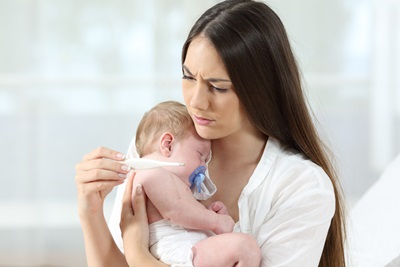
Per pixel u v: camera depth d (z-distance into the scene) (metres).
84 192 1.51
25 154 3.96
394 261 1.93
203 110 1.46
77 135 3.97
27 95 3.93
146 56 3.93
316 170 1.58
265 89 1.52
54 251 3.98
